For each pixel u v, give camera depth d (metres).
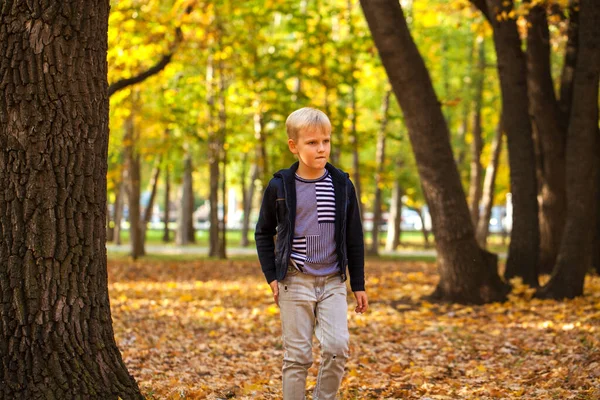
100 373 4.02
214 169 24.53
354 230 4.16
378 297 12.21
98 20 4.11
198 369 6.61
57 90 3.94
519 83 11.91
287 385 4.11
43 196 3.91
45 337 3.89
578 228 11.10
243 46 20.27
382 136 25.88
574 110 10.96
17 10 3.91
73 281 3.99
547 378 5.95
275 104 20.89
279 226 4.07
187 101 22.03
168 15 13.41
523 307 10.46
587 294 11.43
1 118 3.91
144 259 23.77
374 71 24.58
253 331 9.02
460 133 30.56
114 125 22.38
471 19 18.92
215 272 18.66
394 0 10.75
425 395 5.53
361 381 6.02
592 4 10.61
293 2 20.08
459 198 11.20
